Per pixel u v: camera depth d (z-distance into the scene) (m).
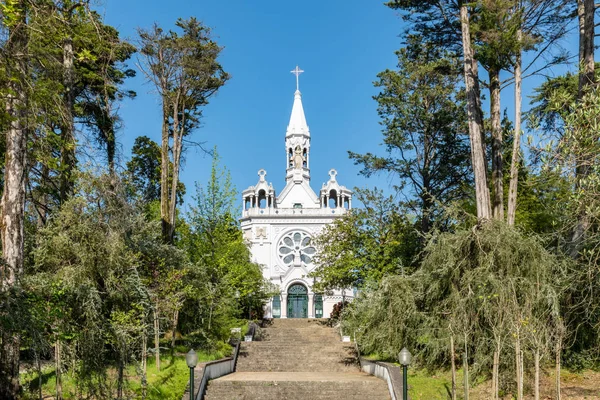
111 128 26.59
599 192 14.28
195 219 32.94
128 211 19.58
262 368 26.41
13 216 15.33
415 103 31.48
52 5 14.83
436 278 18.41
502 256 16.27
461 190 31.19
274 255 57.59
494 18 20.23
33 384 15.77
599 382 16.78
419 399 17.14
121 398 15.09
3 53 12.96
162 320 21.02
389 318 19.58
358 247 29.42
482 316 16.50
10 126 14.05
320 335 33.94
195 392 18.33
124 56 27.98
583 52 21.09
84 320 14.85
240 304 39.78
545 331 15.16
